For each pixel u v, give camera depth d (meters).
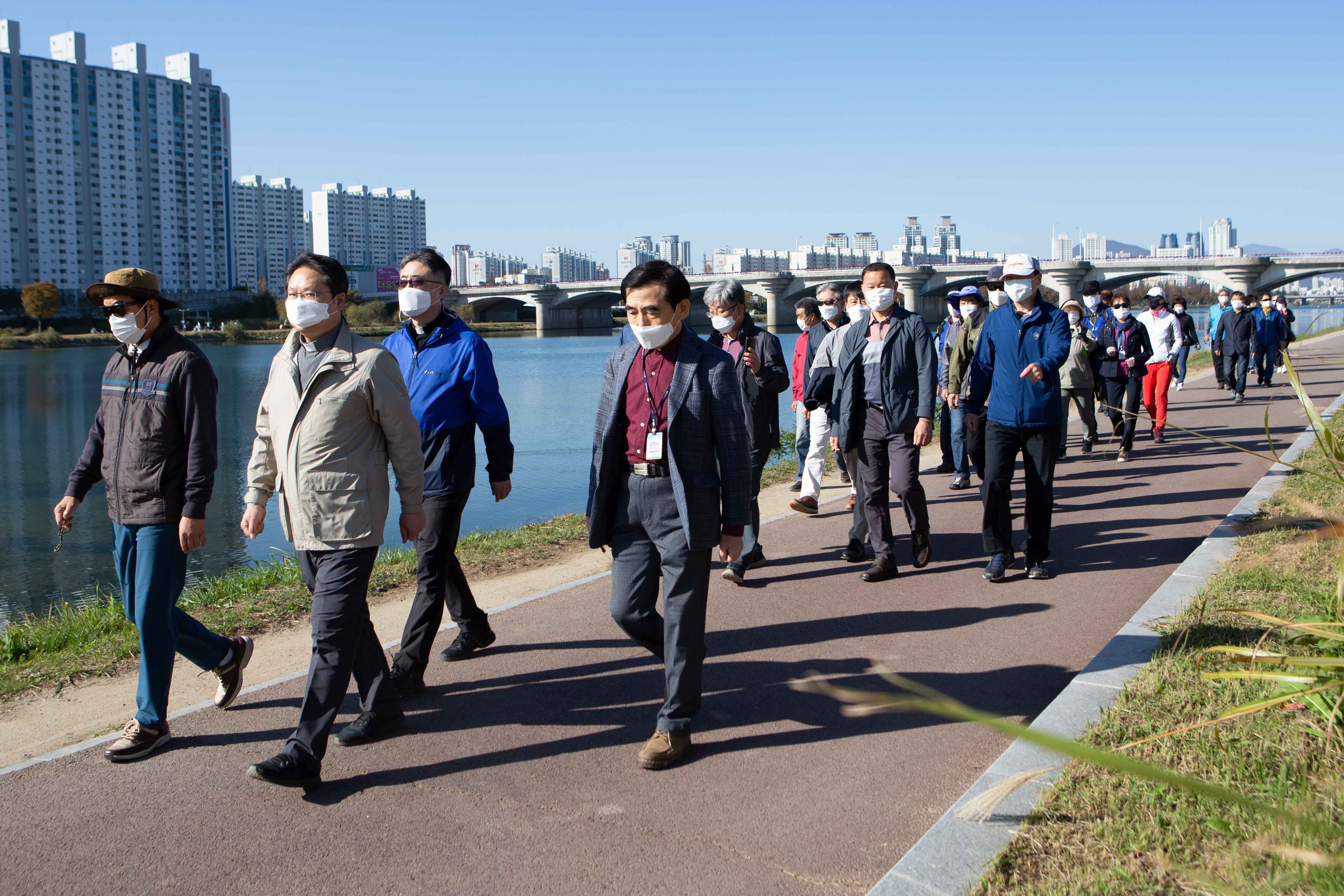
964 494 9.30
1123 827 2.76
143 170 153.50
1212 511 7.77
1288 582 4.82
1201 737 3.25
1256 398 16.48
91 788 3.52
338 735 3.85
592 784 3.48
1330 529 3.37
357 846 3.08
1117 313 11.84
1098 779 3.04
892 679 1.51
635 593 3.82
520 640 5.15
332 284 3.67
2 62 135.88
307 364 3.69
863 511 6.41
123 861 3.02
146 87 152.50
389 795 3.43
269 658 5.11
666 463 3.68
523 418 24.67
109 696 4.62
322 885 2.86
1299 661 2.91
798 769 3.55
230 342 91.56
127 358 3.90
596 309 126.25
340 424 3.59
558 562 7.12
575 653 4.93
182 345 3.85
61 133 143.25
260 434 3.85
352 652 3.56
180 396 3.76
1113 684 3.84
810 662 4.66
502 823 3.21
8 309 126.88
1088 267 76.75
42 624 6.25
